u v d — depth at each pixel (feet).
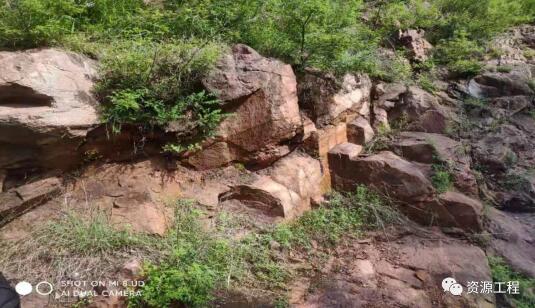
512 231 14.40
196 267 10.64
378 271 12.22
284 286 11.34
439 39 22.43
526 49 22.67
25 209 11.25
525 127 18.29
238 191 13.80
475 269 12.42
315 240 13.30
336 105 16.06
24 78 11.19
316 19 15.14
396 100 18.40
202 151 13.70
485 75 19.72
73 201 11.78
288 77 14.53
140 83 12.75
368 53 17.12
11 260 10.30
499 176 16.42
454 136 17.56
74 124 11.41
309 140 15.47
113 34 14.48
